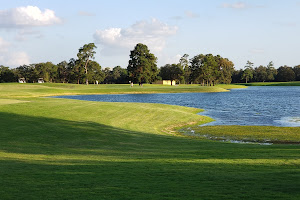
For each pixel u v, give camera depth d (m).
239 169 12.13
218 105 61.00
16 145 18.33
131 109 38.69
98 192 9.16
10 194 8.95
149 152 16.97
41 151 16.98
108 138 22.41
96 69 163.62
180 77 182.88
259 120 38.41
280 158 14.61
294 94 102.44
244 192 8.95
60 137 21.72
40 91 95.44
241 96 92.25
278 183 9.85
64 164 13.38
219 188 9.43
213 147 18.91
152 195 8.81
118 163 13.59
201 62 169.62
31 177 10.94
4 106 31.91
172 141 21.81
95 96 92.75
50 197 8.71
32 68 188.25
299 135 26.30
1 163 13.26
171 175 11.24
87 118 30.59
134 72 136.12
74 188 9.58
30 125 24.62
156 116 36.28
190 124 34.22
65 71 196.12
